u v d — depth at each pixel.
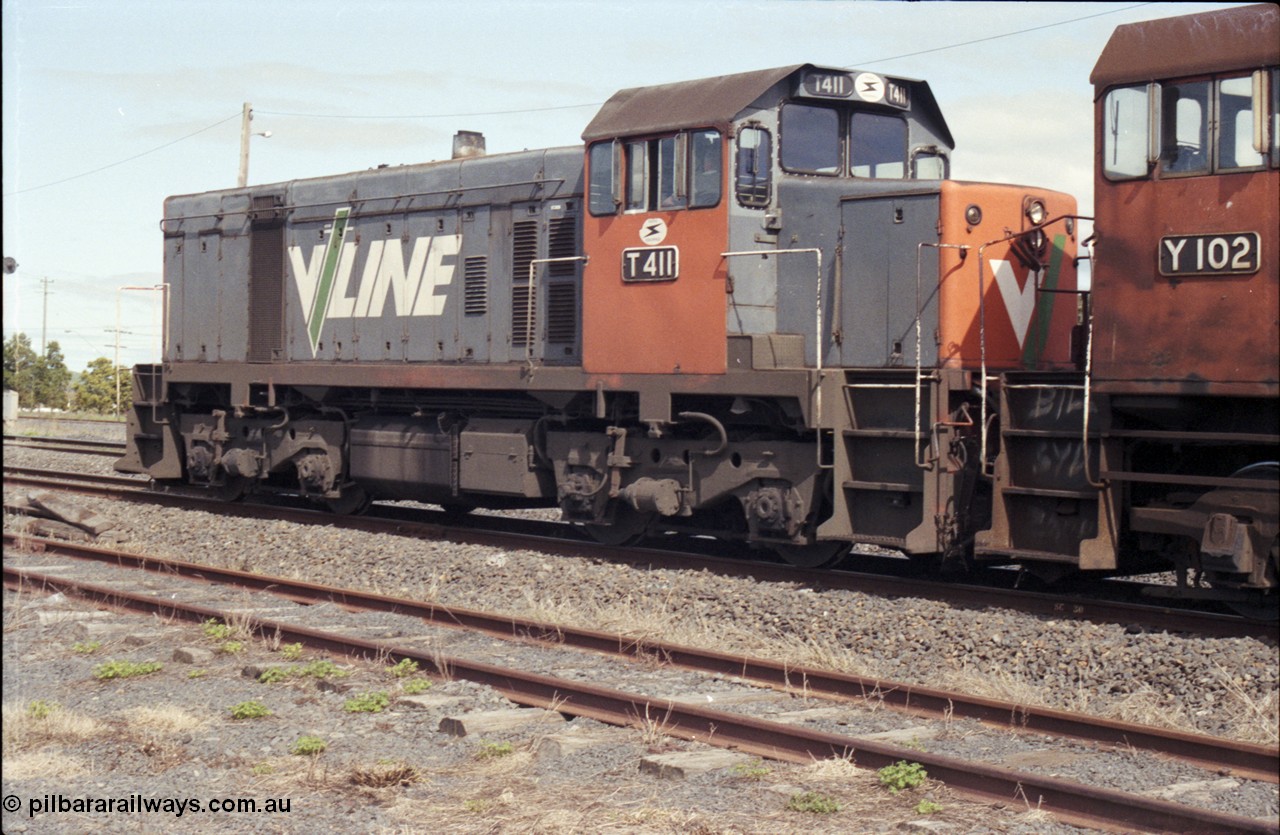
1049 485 9.43
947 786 5.76
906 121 11.92
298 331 15.61
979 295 10.48
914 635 8.63
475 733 6.79
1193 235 8.46
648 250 11.51
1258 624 8.23
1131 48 8.79
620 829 5.32
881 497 10.43
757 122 11.06
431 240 14.03
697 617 9.56
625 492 11.98
